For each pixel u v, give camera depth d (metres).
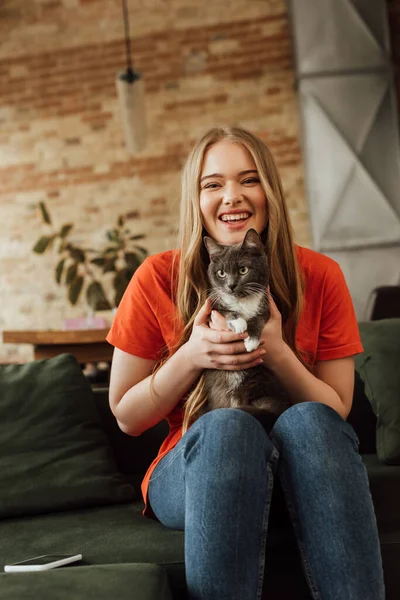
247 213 1.83
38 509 1.88
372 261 6.13
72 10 6.63
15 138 6.64
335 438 1.38
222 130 1.83
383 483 1.84
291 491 1.39
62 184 6.58
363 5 6.18
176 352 1.67
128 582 1.25
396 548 1.48
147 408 1.68
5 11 6.68
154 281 1.80
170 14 6.58
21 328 6.50
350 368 1.81
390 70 6.15
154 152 6.54
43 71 6.63
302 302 1.76
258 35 6.51
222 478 1.31
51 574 1.29
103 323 4.03
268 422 1.56
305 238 6.38
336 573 1.29
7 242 6.58
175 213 6.50
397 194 6.12
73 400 2.08
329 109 6.18
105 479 1.94
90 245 6.52
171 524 1.59
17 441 1.97
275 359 1.64
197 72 6.55
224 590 1.26
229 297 1.73
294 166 6.43
